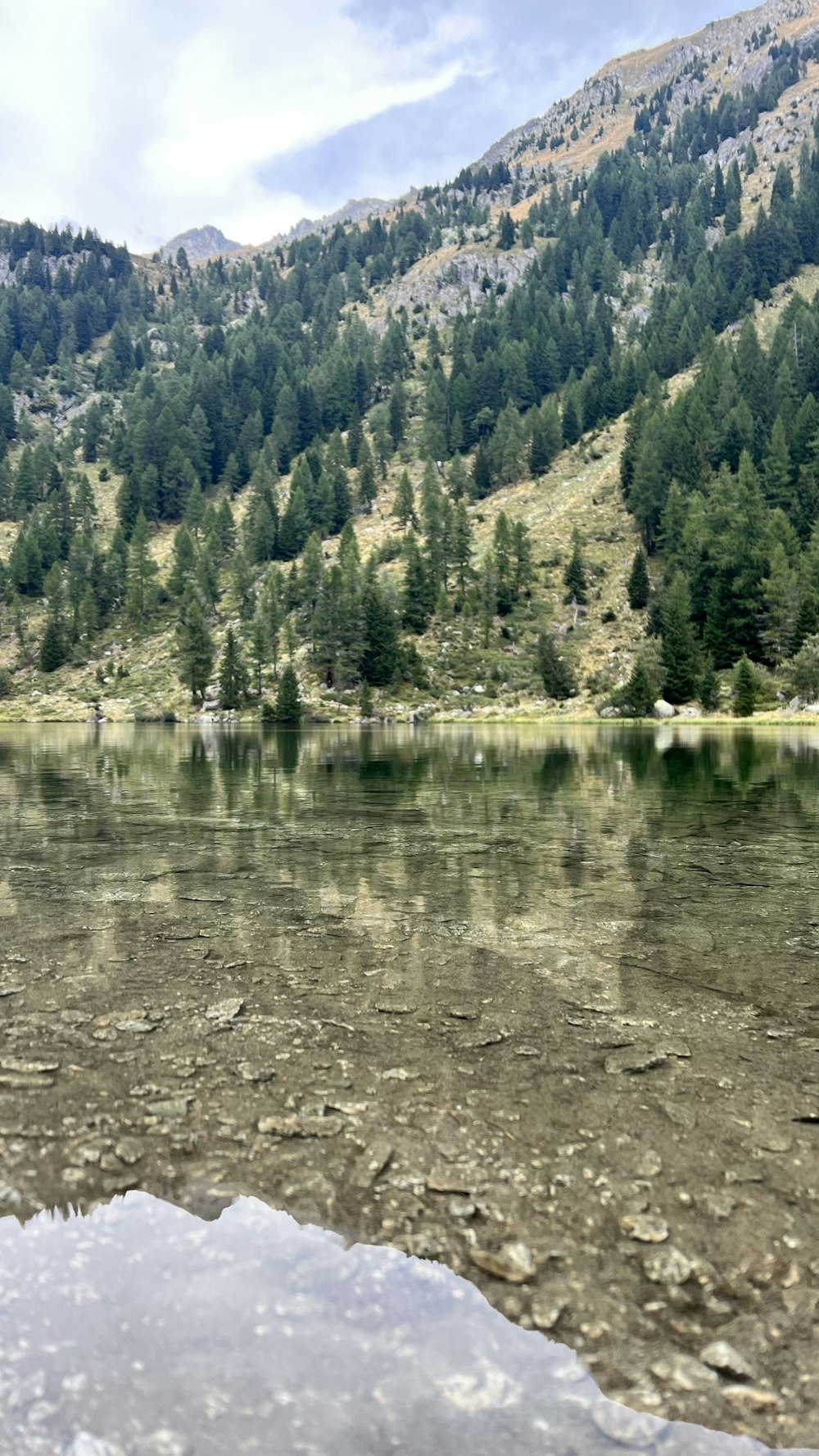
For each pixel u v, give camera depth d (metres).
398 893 9.52
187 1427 2.44
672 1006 6.02
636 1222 3.53
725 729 76.12
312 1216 3.56
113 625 149.12
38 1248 3.32
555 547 147.88
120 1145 4.13
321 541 167.50
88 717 115.50
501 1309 3.02
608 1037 5.46
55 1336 2.84
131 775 27.94
